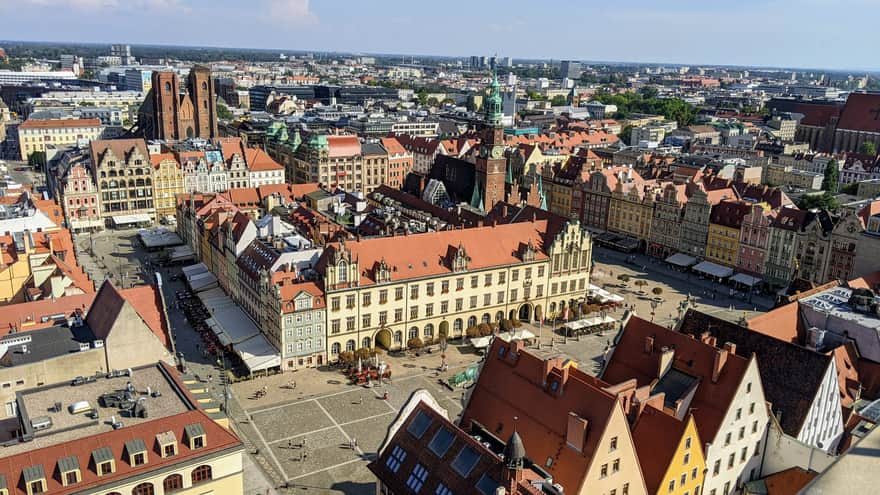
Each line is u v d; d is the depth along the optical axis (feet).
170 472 237.45
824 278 595.88
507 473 215.51
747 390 278.67
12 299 435.12
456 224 615.16
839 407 316.19
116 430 237.45
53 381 297.12
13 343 309.63
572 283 553.23
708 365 285.64
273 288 436.35
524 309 539.70
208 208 644.27
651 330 311.27
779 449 294.46
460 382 427.33
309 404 401.29
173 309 539.70
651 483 257.75
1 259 431.02
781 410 302.86
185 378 311.06
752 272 651.66
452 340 501.56
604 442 239.71
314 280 454.40
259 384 424.46
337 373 443.32
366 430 375.25
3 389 286.25
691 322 344.69
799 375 302.66
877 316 361.51
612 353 321.32
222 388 416.05
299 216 616.80
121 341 307.37
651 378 301.63
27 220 511.81
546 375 266.36
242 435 365.81
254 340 458.91
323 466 341.00
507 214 610.24
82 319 340.39
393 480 255.91
